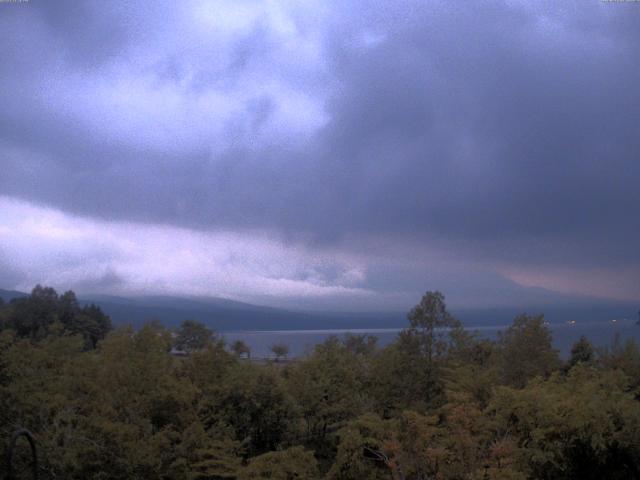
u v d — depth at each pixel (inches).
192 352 579.8
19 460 367.6
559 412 385.1
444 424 475.8
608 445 378.6
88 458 388.5
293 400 527.8
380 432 414.6
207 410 512.7
